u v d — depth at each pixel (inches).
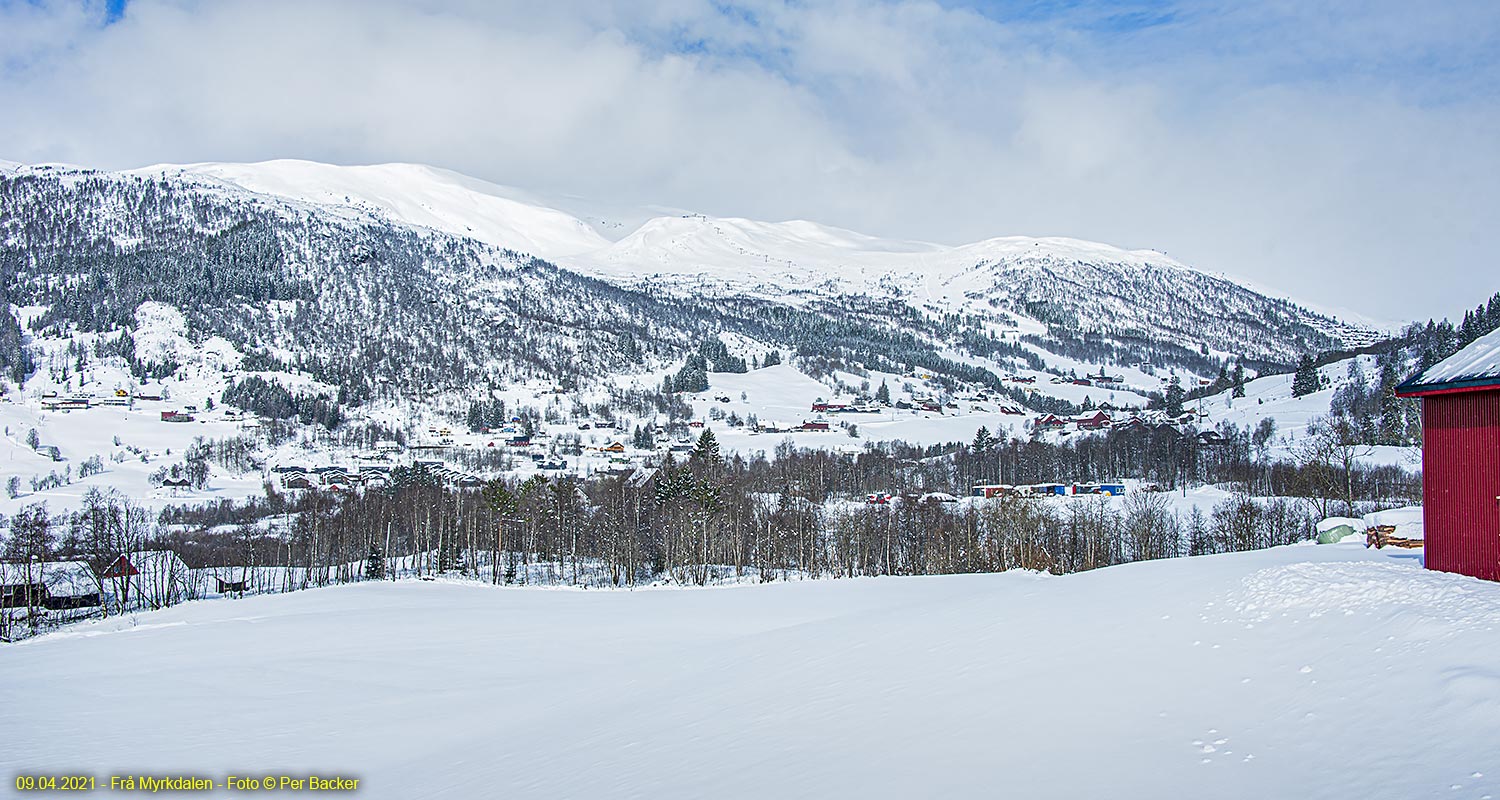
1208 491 5231.3
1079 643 874.1
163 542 4323.3
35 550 3540.8
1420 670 576.1
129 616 2711.6
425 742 1005.2
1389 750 472.4
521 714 1101.1
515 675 1445.6
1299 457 5339.6
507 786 735.1
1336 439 5036.9
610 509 4517.7
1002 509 3831.2
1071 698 677.3
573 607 2469.2
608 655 1609.3
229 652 1771.7
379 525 4665.4
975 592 1702.8
